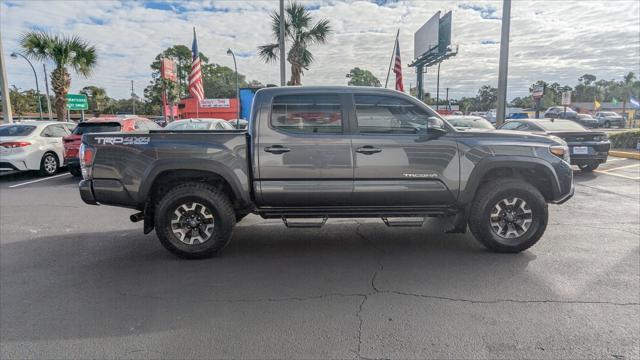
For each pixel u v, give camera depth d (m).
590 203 7.63
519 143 4.88
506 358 2.87
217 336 3.20
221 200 4.79
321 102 4.78
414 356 2.91
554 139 5.09
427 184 4.80
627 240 5.43
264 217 4.93
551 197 5.20
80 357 2.95
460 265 4.61
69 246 5.48
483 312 3.52
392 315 3.49
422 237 5.69
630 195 8.32
